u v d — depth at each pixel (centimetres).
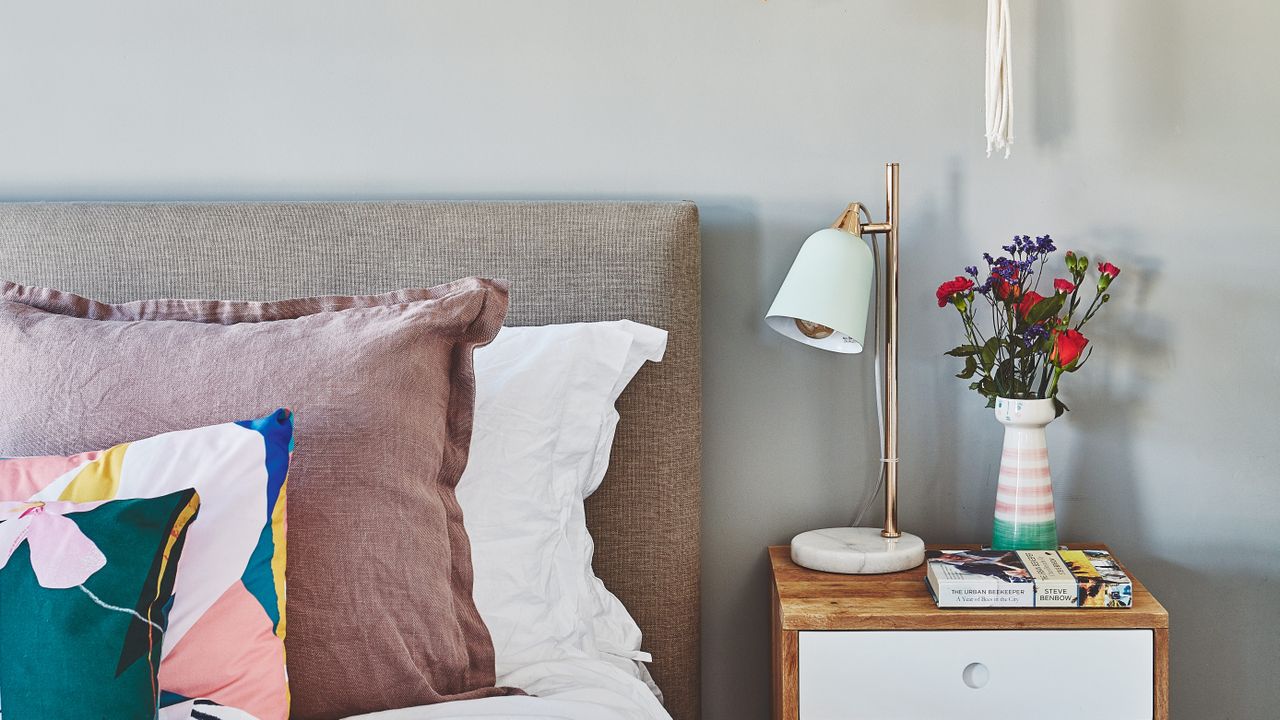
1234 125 158
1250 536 163
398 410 116
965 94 161
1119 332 163
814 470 169
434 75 164
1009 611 133
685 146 164
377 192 166
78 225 155
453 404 126
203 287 154
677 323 154
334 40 164
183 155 166
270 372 115
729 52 163
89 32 164
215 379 114
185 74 165
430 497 117
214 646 95
